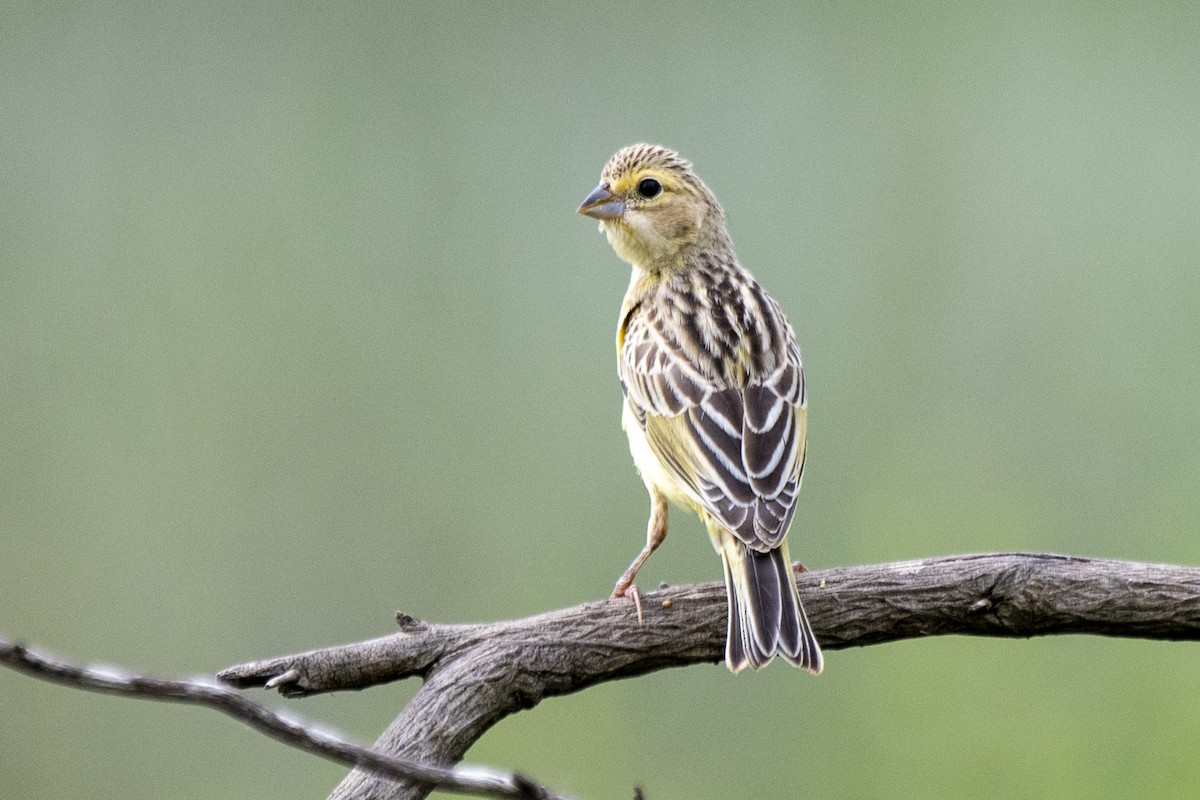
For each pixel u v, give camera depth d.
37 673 5.66
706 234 10.91
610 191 10.86
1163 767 12.66
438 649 7.86
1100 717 12.89
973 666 13.18
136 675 5.76
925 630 8.37
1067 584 8.20
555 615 8.16
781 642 8.07
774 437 9.27
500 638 7.94
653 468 9.61
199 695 5.77
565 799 5.84
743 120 16.50
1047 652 13.15
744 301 10.20
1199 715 12.72
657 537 9.54
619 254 11.02
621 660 8.17
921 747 13.06
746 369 9.58
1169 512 14.79
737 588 8.34
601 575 14.66
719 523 8.78
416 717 7.67
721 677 13.70
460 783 5.83
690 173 10.93
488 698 7.80
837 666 13.42
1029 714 12.98
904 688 13.23
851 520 14.68
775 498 8.84
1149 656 12.95
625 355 10.06
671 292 10.39
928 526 14.29
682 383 9.52
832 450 15.15
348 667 7.72
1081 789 12.70
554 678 8.02
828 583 8.39
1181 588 8.12
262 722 5.82
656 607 8.27
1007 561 8.31
